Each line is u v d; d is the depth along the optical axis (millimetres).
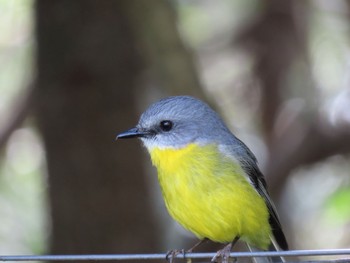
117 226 14531
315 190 16922
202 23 17578
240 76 17109
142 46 14953
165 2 15492
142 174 14680
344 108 15531
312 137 15336
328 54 16703
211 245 14891
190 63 15680
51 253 14711
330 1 16641
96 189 14508
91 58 14453
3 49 17250
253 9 16844
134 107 14734
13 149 16969
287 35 16359
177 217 11133
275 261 11641
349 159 16141
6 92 17000
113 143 14516
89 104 14500
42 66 14633
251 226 11180
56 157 14617
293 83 16328
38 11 14609
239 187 10984
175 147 11180
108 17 14500
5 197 16828
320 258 16859
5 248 16438
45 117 14664
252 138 16750
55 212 14664
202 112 11367
